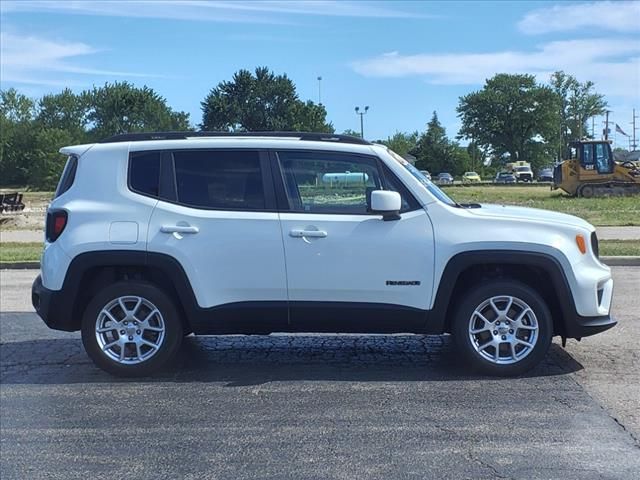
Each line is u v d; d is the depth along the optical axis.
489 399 5.14
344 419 4.80
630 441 4.34
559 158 116.69
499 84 113.62
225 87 89.81
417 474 3.92
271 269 5.55
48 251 5.72
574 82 121.19
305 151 5.71
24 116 105.38
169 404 5.17
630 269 12.15
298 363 6.21
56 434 4.63
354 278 5.53
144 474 4.00
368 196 5.62
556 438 4.39
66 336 7.49
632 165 36.28
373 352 6.55
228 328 5.70
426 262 5.50
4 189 88.50
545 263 5.47
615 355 6.29
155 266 5.58
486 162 118.88
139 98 102.56
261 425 4.72
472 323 5.59
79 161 5.83
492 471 3.94
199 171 5.75
